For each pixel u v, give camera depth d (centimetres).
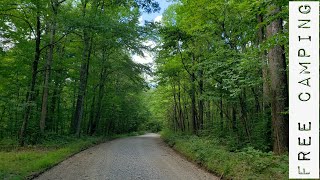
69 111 3366
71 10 2211
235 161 1038
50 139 2183
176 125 4797
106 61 3141
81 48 2638
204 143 1678
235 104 1825
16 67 2061
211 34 1992
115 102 4278
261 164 913
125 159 1481
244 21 1633
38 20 1852
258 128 1552
